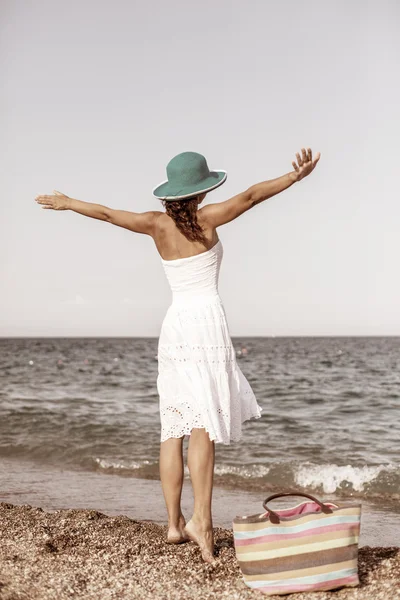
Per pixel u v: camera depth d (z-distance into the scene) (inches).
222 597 129.0
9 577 139.9
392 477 324.2
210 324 145.8
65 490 307.7
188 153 147.3
